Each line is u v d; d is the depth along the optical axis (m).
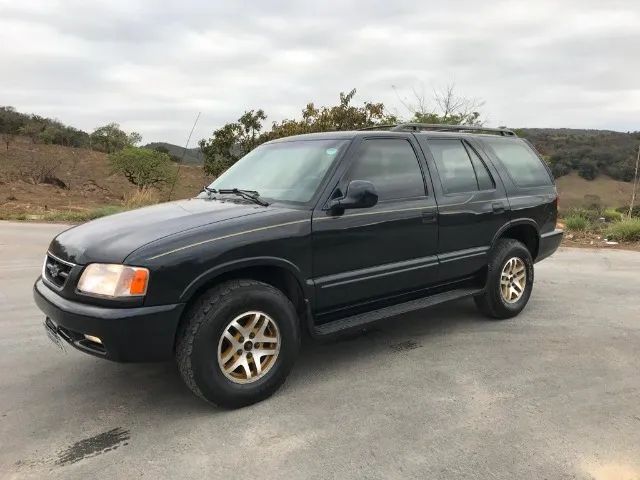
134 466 2.83
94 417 3.36
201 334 3.20
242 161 4.93
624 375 3.90
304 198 3.86
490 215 4.97
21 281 7.09
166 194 26.75
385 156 4.32
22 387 3.80
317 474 2.73
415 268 4.36
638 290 6.43
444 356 4.32
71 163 40.75
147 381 3.90
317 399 3.57
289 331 3.58
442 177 4.68
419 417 3.30
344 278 3.91
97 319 3.04
